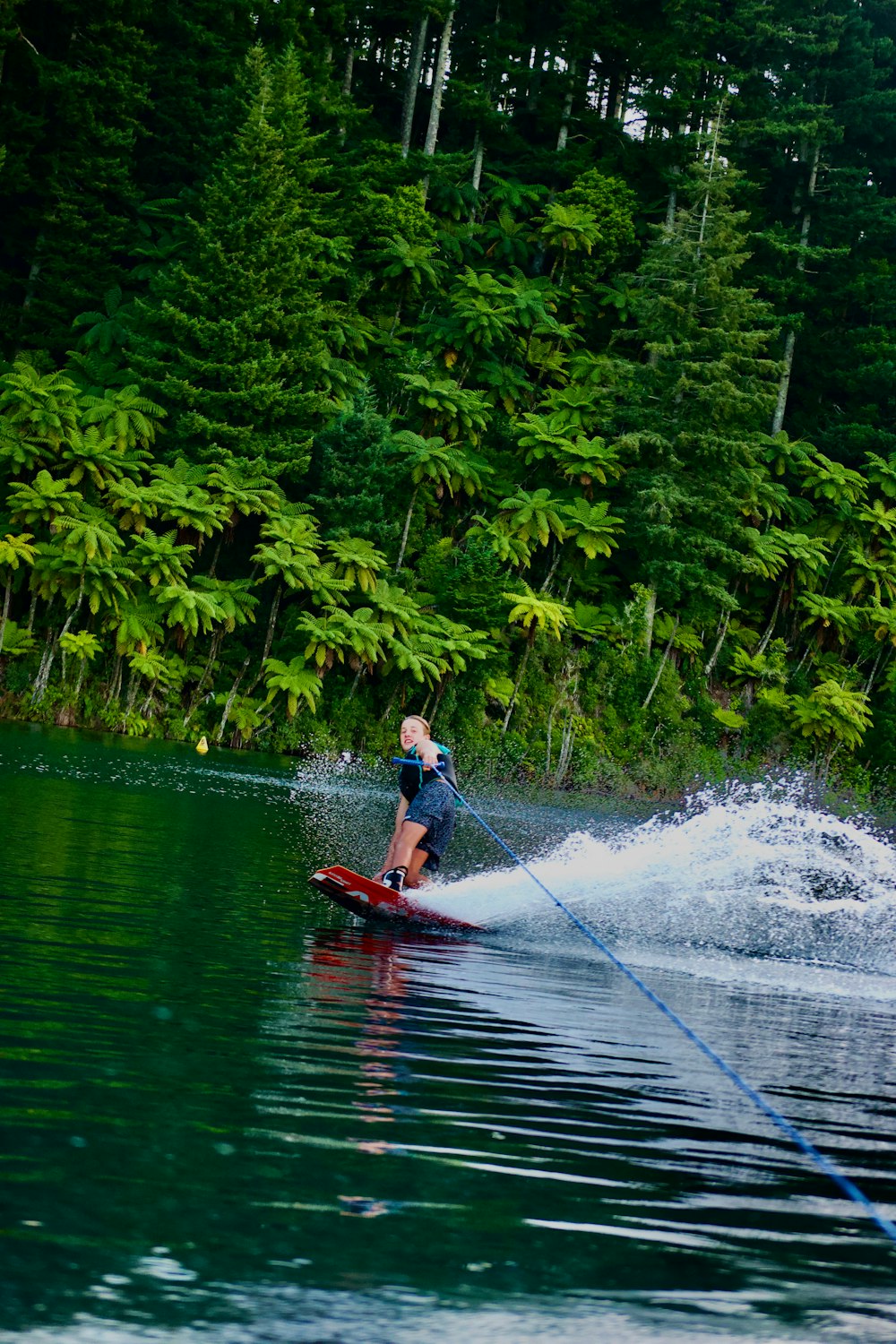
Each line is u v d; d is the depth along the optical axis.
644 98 53.44
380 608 40.72
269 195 42.09
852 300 55.91
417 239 48.69
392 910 7.99
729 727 48.59
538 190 53.44
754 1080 4.65
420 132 58.59
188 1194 2.85
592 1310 2.45
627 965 7.34
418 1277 2.53
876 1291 2.70
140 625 37.25
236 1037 4.41
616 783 43.44
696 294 48.72
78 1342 2.12
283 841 12.88
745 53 57.25
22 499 37.09
